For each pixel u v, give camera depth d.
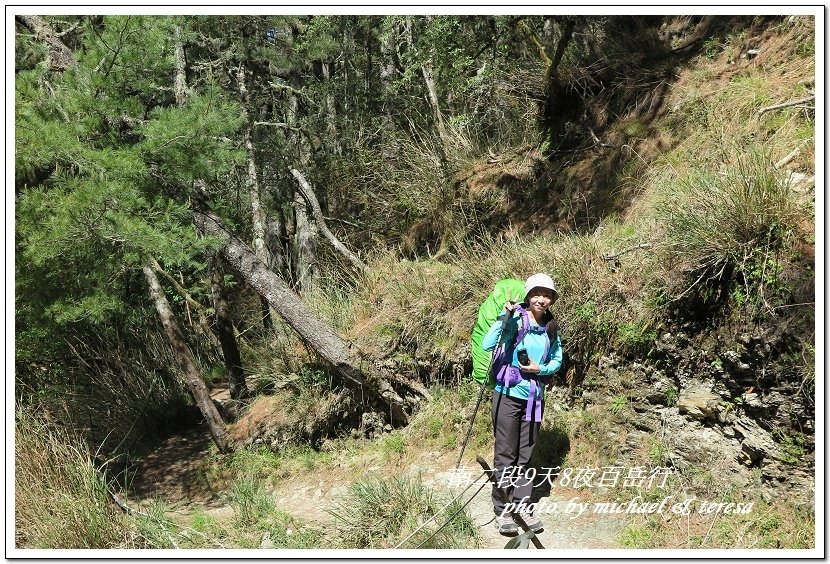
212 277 10.08
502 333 5.13
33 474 6.48
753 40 7.66
